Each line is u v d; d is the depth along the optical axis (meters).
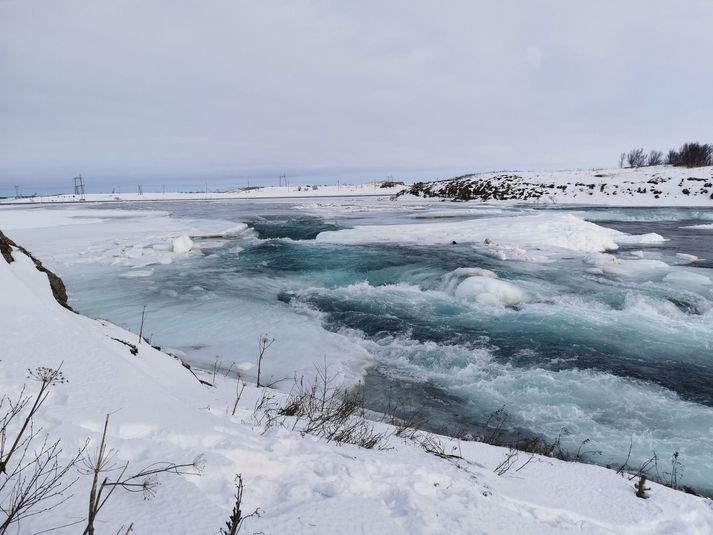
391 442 4.13
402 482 2.72
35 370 2.79
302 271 15.55
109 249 18.86
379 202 58.81
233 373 7.18
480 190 57.47
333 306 11.49
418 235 22.11
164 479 2.06
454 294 12.34
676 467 5.21
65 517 1.69
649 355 8.35
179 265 16.56
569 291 12.29
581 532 2.75
